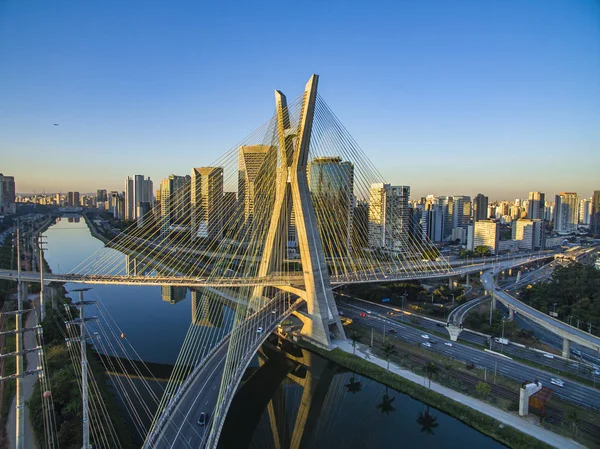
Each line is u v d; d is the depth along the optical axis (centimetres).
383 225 19900
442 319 12075
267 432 7100
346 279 13812
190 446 5147
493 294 13688
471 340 10338
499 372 8400
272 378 8950
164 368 8481
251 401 8025
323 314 10156
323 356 9662
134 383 7794
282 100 10919
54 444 5556
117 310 13012
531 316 10894
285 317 10219
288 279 11638
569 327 9812
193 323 11581
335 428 7125
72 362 8150
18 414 3812
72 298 14525
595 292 13475
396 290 15162
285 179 11306
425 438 6731
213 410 5991
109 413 6450
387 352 8925
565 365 8838
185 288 16725
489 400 7275
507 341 10050
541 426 6512
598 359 9444
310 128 10375
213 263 19062
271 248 11925
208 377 6994
